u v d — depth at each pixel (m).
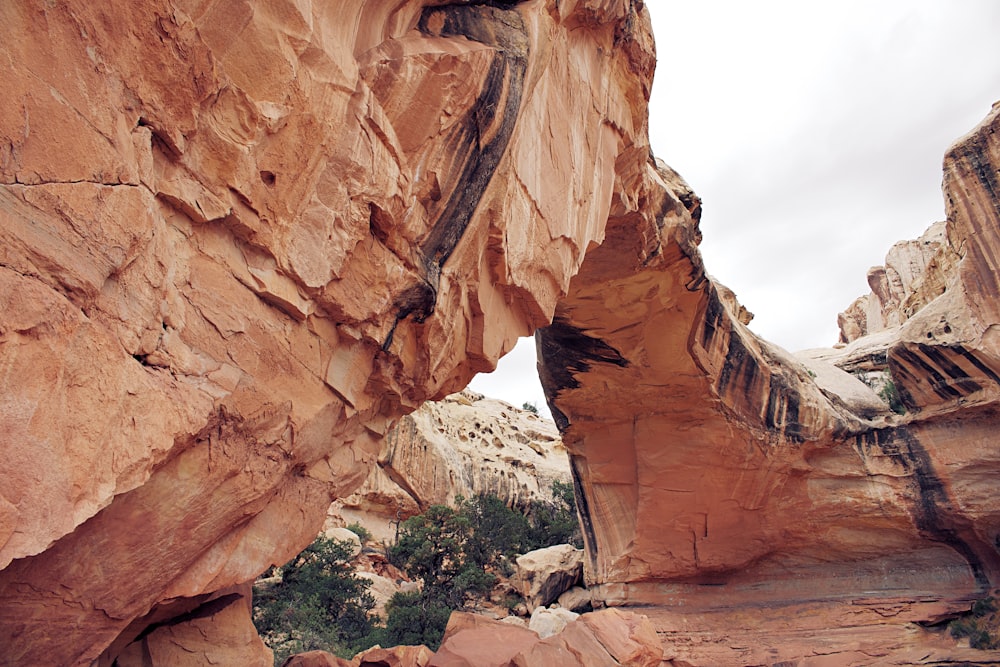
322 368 6.02
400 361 6.98
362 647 17.66
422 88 6.15
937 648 15.58
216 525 5.13
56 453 3.34
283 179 5.07
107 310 3.78
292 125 4.99
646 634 11.16
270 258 5.16
